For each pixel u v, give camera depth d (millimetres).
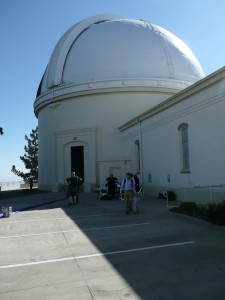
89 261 6164
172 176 16484
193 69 29297
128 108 26062
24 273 5582
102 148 26000
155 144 18641
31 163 48312
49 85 29766
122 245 7340
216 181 12523
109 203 16734
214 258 5949
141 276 5184
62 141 27578
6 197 24172
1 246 7676
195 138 14125
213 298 4234
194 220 9727
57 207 15633
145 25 29984
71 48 29750
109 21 30922
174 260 5965
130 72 26922
